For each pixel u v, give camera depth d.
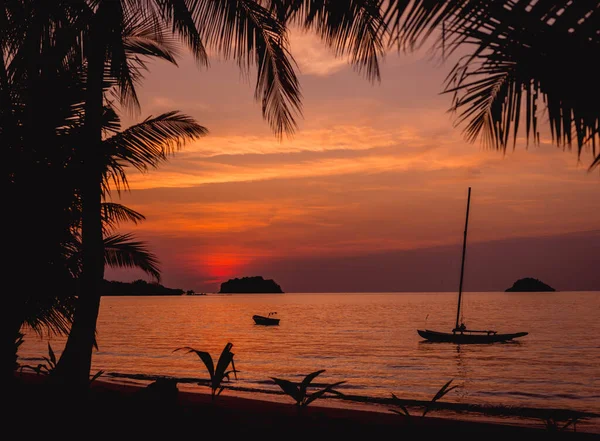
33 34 6.29
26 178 5.22
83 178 5.66
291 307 181.50
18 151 5.27
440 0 2.36
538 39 2.41
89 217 7.07
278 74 7.75
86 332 7.12
